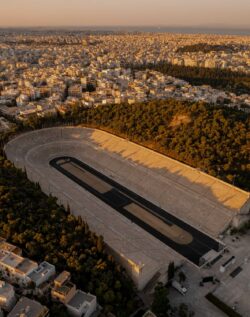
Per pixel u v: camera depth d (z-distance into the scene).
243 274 142.12
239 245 158.12
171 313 122.44
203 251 153.50
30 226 139.12
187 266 145.00
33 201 159.62
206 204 179.50
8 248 125.88
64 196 189.38
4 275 120.81
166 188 196.50
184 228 168.62
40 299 111.44
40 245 130.25
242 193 176.62
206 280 138.25
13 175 180.50
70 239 135.38
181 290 132.00
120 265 138.38
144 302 127.19
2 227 137.38
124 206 185.50
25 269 116.50
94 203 186.00
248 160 199.38
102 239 138.50
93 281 121.25
